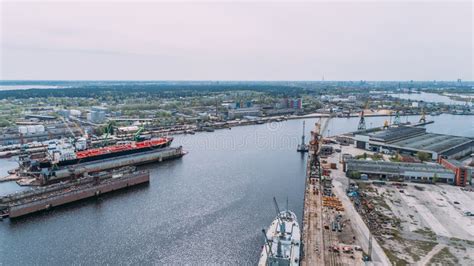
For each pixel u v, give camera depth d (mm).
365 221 140375
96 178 192250
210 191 186500
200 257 120250
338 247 118562
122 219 151125
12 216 149750
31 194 166875
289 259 101438
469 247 120438
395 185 189250
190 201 171875
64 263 115812
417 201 164750
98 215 155625
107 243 129625
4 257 119312
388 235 128625
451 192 178625
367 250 117250
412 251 117250
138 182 198625
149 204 168500
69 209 162875
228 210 159875
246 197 176625
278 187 192375
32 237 134250
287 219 132875
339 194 173125
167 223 146750
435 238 127000
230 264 116312
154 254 122188
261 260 106625
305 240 123438
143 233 137750
